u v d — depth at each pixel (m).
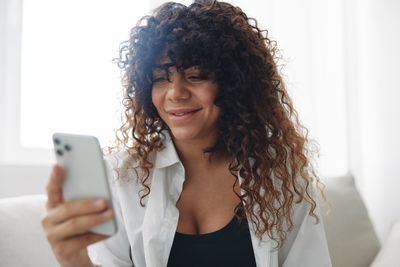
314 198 1.07
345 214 1.48
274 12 1.88
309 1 1.91
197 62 0.87
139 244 0.97
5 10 1.40
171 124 0.91
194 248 0.92
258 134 0.98
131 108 1.02
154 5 1.62
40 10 1.49
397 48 1.64
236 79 0.92
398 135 1.63
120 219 1.00
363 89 1.78
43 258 0.94
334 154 1.86
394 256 1.36
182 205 0.99
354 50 1.82
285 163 1.02
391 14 1.67
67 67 1.52
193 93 0.88
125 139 1.05
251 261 0.93
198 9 0.95
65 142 0.60
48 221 0.59
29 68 1.47
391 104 1.66
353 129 1.82
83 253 0.66
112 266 0.98
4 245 0.90
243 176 0.97
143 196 0.98
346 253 1.43
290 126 1.06
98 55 1.56
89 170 0.59
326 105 1.88
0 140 1.38
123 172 1.00
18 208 0.98
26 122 1.47
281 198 1.01
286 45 1.88
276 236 0.98
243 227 0.94
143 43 0.92
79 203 0.59
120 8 1.61
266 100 1.00
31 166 1.30
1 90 1.39
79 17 1.54
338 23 1.88
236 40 0.94
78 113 1.53
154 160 1.01
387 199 1.67
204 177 1.01
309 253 1.03
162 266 0.92
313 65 1.89
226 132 0.97
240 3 1.80
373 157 1.73
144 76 0.92
